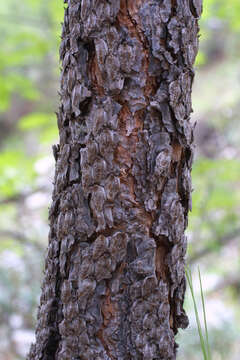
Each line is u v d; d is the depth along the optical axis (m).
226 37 9.74
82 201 1.47
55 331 1.53
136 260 1.47
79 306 1.48
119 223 1.46
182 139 1.49
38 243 4.55
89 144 1.46
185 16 1.48
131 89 1.46
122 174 1.46
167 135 1.47
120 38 1.46
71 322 1.48
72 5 1.48
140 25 1.46
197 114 8.53
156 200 1.48
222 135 8.05
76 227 1.48
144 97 1.46
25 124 3.72
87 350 1.47
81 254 1.48
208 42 9.90
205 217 4.05
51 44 3.89
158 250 1.49
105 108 1.46
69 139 1.51
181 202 1.52
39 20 4.57
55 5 3.92
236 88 8.80
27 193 4.19
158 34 1.46
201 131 8.23
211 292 5.68
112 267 1.46
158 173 1.47
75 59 1.47
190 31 1.49
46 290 1.54
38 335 1.55
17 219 4.67
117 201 1.46
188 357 3.67
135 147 1.46
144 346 1.47
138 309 1.47
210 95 8.96
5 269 4.38
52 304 1.52
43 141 4.00
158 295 1.48
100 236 1.46
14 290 4.32
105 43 1.45
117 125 1.46
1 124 9.73
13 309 4.29
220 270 5.91
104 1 1.45
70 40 1.48
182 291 1.54
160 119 1.47
